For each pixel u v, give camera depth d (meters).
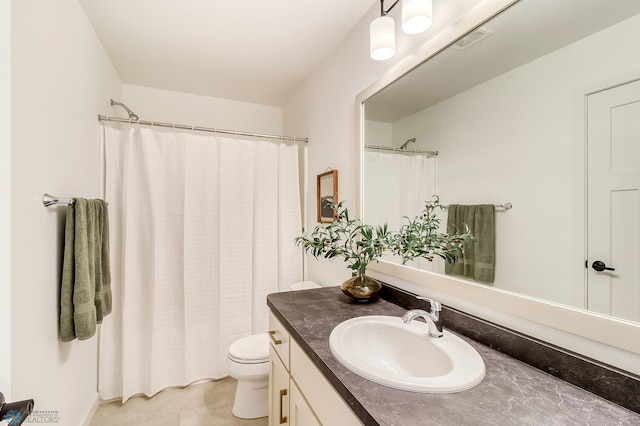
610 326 0.67
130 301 1.94
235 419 1.73
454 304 1.08
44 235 1.15
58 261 1.27
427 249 1.20
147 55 2.06
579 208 0.74
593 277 0.71
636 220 0.64
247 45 1.94
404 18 1.09
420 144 1.24
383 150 1.46
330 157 2.02
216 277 2.18
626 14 0.65
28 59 1.04
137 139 1.98
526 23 0.85
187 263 2.09
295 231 2.45
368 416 0.61
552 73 0.79
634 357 0.65
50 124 1.20
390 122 1.41
